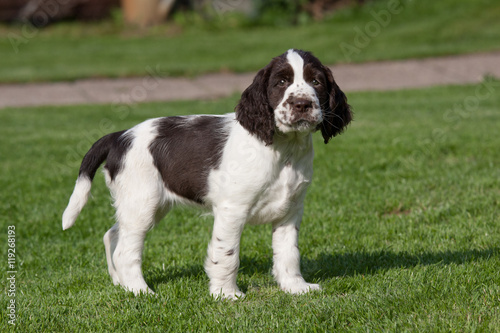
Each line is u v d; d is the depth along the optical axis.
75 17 26.38
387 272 5.32
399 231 6.55
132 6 26.05
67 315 4.82
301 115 4.51
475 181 7.97
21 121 13.48
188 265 5.98
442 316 4.30
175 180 5.10
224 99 15.36
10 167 9.73
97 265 6.14
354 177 8.57
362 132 11.16
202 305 4.88
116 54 21.67
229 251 4.94
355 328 4.25
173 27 25.59
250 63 19.50
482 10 23.69
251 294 5.12
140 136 5.21
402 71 17.88
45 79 18.28
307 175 5.01
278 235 5.25
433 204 7.39
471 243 5.99
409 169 8.82
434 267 5.27
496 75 16.72
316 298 4.90
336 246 6.25
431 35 21.52
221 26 25.59
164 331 4.48
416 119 12.20
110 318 4.69
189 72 18.78
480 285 4.77
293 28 24.78
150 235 6.96
